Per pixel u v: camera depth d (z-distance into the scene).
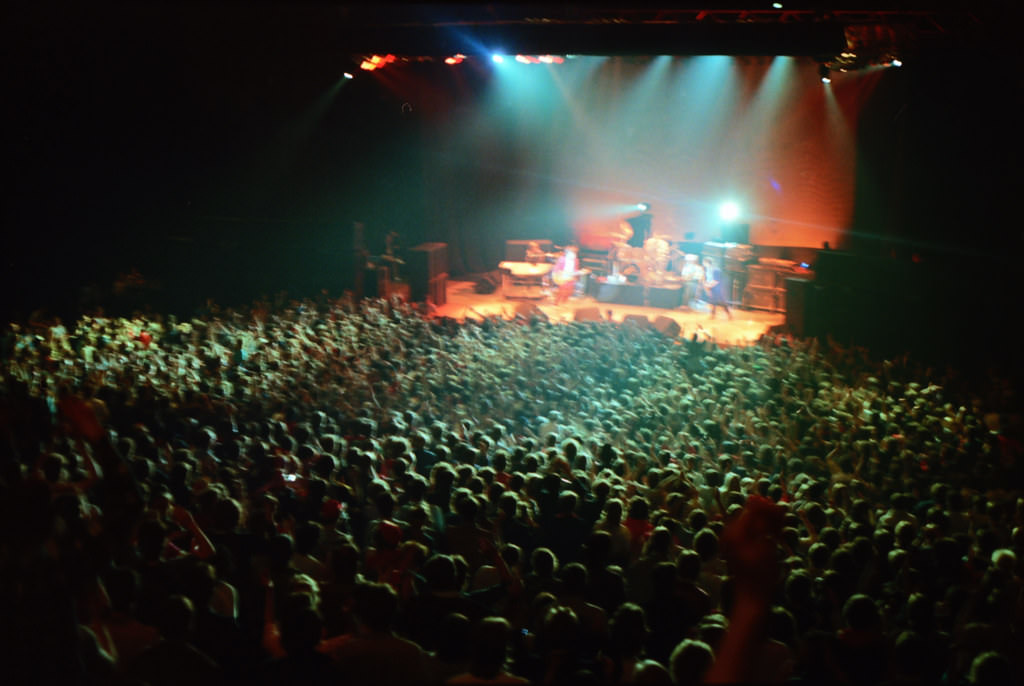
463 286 27.88
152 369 12.67
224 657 4.33
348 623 4.74
